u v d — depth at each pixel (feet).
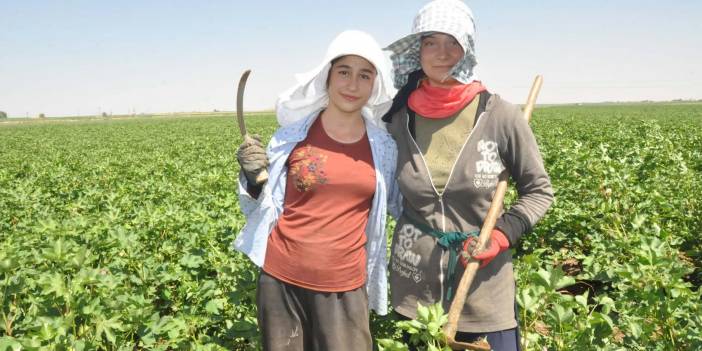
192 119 250.57
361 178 7.80
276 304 8.03
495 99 7.44
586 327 7.62
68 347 8.38
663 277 8.45
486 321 7.40
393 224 16.44
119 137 113.19
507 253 7.69
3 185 32.19
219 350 9.68
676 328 8.54
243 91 7.80
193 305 11.90
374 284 8.68
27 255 12.92
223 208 19.44
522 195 7.42
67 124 224.53
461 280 6.97
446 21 7.07
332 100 7.85
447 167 7.45
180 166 39.47
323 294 7.79
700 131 62.85
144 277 12.32
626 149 36.01
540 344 8.60
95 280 10.02
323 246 7.70
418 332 6.79
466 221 7.55
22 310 10.60
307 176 7.77
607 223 15.74
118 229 13.60
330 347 7.80
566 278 7.65
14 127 194.08
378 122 8.32
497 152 7.34
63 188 30.37
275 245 8.05
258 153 7.66
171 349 11.59
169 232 15.65
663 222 17.40
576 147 22.33
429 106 7.54
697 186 20.39
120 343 9.67
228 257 13.06
